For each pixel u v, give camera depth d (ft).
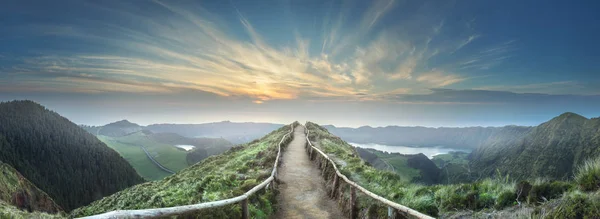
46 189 460.14
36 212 18.99
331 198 43.70
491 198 22.03
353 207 32.68
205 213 22.34
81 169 554.87
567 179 18.70
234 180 45.83
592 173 16.35
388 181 37.17
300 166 70.74
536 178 21.20
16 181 188.65
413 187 31.27
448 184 28.73
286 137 125.49
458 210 22.62
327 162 59.26
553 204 16.39
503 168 297.94
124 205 43.34
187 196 35.88
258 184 38.75
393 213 24.31
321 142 107.96
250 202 33.32
